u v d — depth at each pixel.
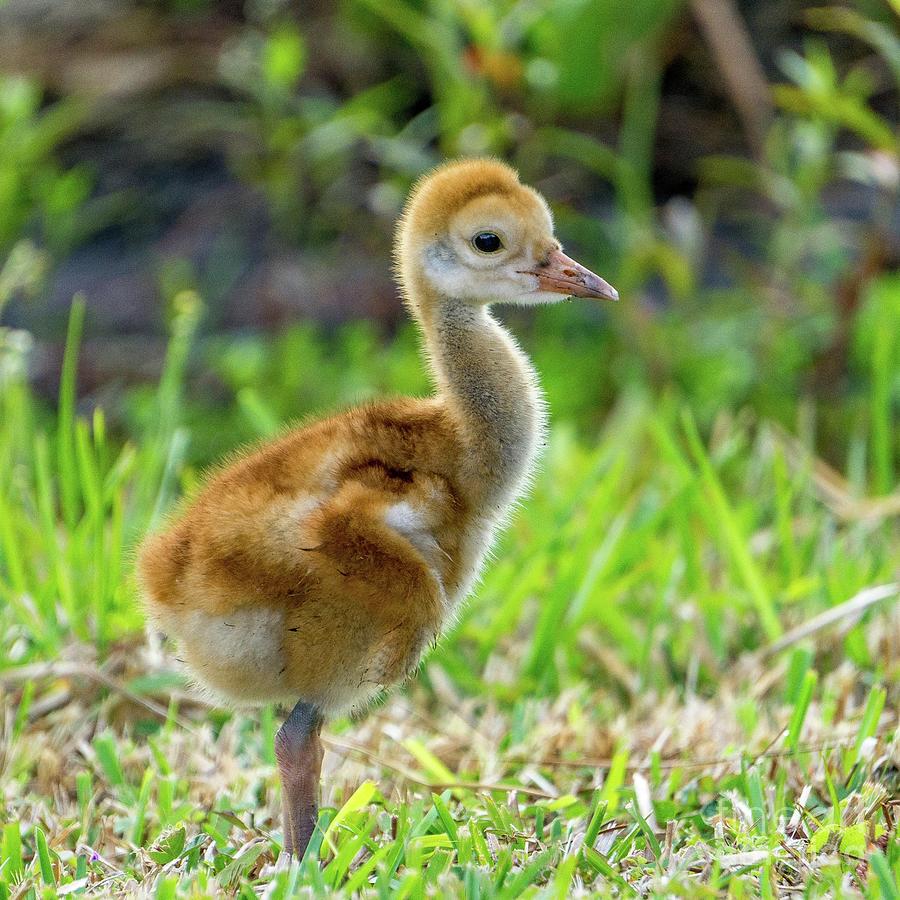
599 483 13.38
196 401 16.28
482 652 10.91
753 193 18.14
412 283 8.80
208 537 7.68
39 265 14.66
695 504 11.62
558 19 16.36
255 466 8.05
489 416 8.26
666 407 14.41
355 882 6.95
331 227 18.16
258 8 19.67
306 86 18.81
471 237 8.59
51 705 9.88
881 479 12.95
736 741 9.34
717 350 16.06
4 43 19.66
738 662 10.61
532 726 9.89
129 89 19.38
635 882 7.29
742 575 10.86
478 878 6.92
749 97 17.08
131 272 17.81
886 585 10.94
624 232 16.34
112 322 17.28
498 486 8.29
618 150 18.00
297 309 17.28
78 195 17.81
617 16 16.34
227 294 17.47
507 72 16.34
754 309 16.36
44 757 9.12
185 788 8.93
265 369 16.42
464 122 16.61
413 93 18.72
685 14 18.50
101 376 16.73
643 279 17.28
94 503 10.83
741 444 14.62
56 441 15.70
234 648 7.66
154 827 8.36
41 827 8.23
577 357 16.53
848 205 17.52
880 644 10.53
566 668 10.73
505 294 8.66
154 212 18.44
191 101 19.27
